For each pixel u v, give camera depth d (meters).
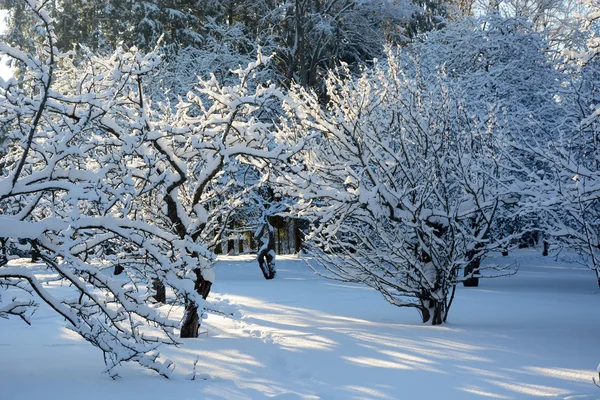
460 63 23.61
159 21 30.02
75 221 5.90
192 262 6.94
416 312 13.10
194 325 9.34
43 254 6.26
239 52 32.06
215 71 27.73
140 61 7.18
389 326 10.38
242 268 26.06
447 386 6.01
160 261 6.61
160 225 9.85
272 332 9.77
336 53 32.28
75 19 31.94
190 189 10.45
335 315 12.63
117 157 6.78
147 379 6.32
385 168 10.46
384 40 32.25
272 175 10.46
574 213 9.44
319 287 18.67
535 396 5.57
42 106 5.81
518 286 18.70
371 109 10.84
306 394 5.77
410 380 6.29
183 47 31.03
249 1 32.44
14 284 6.53
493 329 9.72
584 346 7.99
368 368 6.90
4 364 7.04
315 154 10.98
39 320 10.91
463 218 10.57
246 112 9.15
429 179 10.23
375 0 31.69
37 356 7.59
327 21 30.31
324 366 7.05
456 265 10.60
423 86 12.86
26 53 5.96
